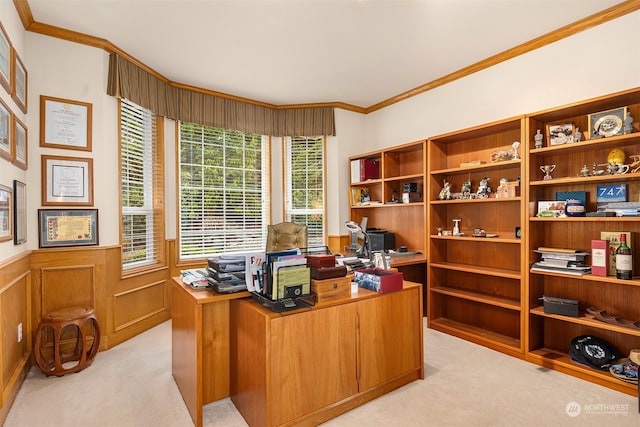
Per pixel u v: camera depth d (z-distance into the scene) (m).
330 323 1.92
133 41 2.90
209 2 2.37
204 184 4.05
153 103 3.44
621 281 2.20
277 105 4.53
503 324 3.17
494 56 3.21
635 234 2.38
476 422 1.89
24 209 2.53
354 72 3.56
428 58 3.26
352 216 4.56
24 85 2.54
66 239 2.75
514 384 2.31
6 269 2.05
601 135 2.38
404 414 1.97
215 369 2.10
